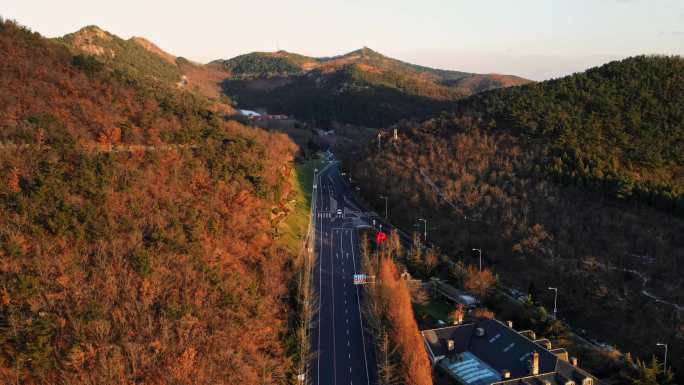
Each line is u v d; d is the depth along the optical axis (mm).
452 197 184250
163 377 79375
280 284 125750
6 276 85625
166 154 141250
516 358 101750
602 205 154125
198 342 87688
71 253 94438
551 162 174125
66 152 116188
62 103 140125
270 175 176000
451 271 149375
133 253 98312
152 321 88312
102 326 81875
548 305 134125
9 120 118938
